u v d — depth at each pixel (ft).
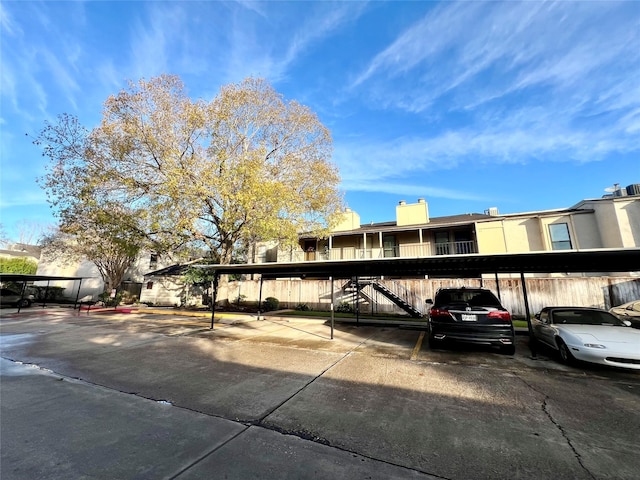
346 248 78.79
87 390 15.21
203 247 62.85
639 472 8.14
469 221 63.26
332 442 9.86
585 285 44.21
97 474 7.99
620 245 49.55
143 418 11.77
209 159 48.67
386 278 61.77
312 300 63.21
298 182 54.65
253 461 8.68
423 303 53.47
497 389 15.15
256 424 11.25
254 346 26.32
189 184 45.24
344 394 14.48
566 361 20.04
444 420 11.54
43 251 85.92
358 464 8.57
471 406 12.96
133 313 58.65
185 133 47.93
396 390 15.06
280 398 13.96
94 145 47.11
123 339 30.17
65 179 49.16
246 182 44.80
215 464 8.50
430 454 9.11
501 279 48.80
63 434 10.36
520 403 13.29
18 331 35.76
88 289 94.43
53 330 36.42
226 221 48.32
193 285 74.69
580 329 20.49
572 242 55.26
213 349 25.18
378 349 24.97
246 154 48.83
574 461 8.69
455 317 23.02
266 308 61.41
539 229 58.39
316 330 35.94
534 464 8.54
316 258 80.74
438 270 32.81
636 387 15.46
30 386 15.89
